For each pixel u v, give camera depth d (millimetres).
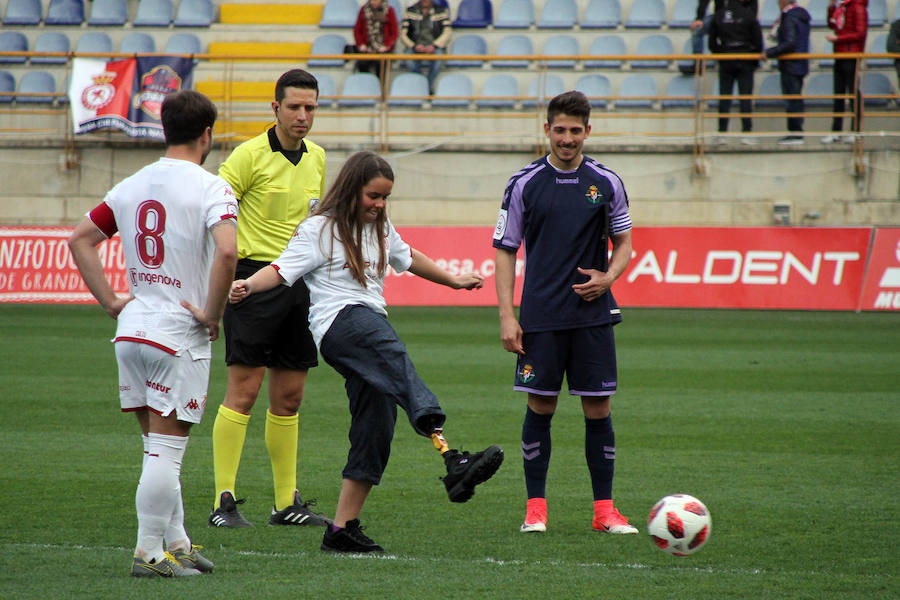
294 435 14062
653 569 11250
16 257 47250
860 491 15500
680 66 56750
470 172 52906
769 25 59281
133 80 52375
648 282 44469
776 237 43469
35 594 10039
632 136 52469
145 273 10703
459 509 14445
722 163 50906
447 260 46438
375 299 12031
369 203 11797
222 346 36875
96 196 54031
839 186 49906
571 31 61500
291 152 14500
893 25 51188
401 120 57219
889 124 53938
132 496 14898
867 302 42719
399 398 11281
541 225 13164
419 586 10461
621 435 20234
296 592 10195
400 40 60656
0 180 54531
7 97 58469
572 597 10109
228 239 10523
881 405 23719
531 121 56500
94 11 63844
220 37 62562
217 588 10320
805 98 52312
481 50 61062
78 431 20250
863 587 10570
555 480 16484
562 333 13125
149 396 10625
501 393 25281
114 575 10773
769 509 14344
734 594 10273
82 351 32469
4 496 14844
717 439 19828
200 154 10992
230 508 13633
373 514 14102
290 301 13852
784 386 26453
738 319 42875
